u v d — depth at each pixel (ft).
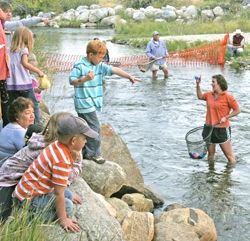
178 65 70.23
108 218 17.15
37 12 141.79
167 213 21.72
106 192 22.84
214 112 30.40
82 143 15.75
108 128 27.43
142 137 36.14
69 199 16.49
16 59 24.32
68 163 15.42
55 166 15.28
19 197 15.55
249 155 32.17
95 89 22.80
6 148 17.90
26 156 16.19
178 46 84.74
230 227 22.98
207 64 70.95
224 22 125.90
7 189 16.05
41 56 49.55
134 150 33.27
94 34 120.98
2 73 22.74
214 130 30.45
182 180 28.32
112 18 146.72
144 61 72.95
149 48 60.23
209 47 73.77
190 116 41.93
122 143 27.02
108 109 44.01
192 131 31.27
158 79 59.21
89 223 16.43
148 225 19.88
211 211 24.61
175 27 118.21
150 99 48.16
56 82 52.65
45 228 15.11
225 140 30.55
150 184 27.76
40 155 15.61
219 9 143.02
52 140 15.89
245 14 135.44
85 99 22.67
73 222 15.79
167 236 19.95
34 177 15.51
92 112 22.82
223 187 27.43
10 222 14.84
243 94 50.16
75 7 164.86
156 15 143.95
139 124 39.52
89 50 22.44
